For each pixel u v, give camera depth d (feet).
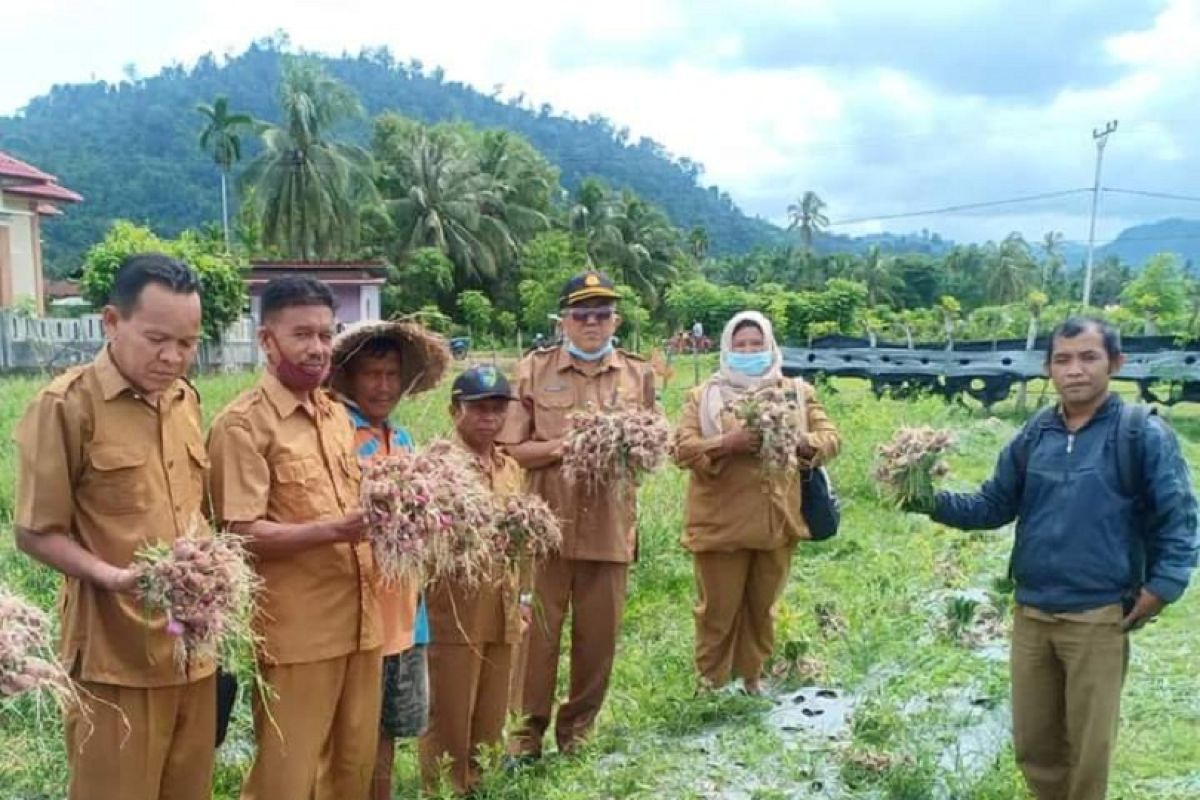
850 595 18.90
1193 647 16.81
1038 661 10.66
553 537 11.81
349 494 9.77
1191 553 9.71
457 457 9.95
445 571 10.27
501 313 148.36
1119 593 10.06
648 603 20.11
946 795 11.37
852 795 11.60
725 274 218.59
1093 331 10.09
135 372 7.94
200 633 7.61
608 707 14.70
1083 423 10.39
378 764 11.32
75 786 8.34
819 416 14.98
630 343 116.67
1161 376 43.83
